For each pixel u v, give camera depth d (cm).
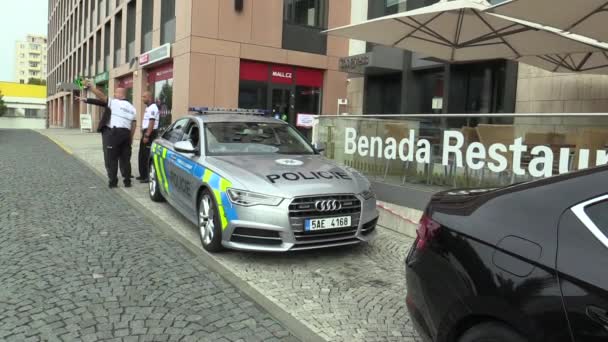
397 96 1367
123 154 921
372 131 727
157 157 758
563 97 959
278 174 509
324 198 484
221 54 1591
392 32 748
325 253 543
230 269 480
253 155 589
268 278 460
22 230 588
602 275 193
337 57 1830
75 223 632
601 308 188
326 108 1822
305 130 1778
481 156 570
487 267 231
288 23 1720
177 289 420
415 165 654
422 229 284
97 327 346
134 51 2305
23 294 398
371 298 420
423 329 267
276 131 664
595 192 215
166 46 1711
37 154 1545
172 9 1764
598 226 206
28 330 338
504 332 222
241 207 477
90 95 3403
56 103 5744
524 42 730
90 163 1291
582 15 522
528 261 216
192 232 612
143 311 374
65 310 371
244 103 1669
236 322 362
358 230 505
